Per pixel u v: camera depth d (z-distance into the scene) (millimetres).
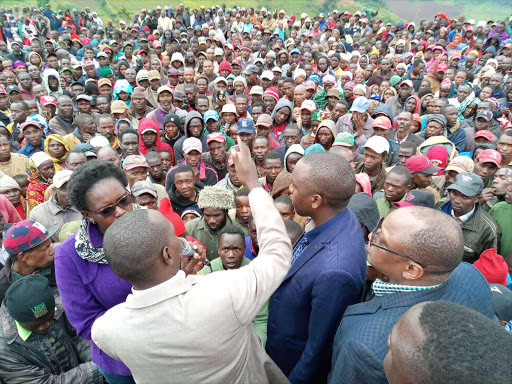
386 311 1194
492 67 8633
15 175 4145
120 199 1364
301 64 9516
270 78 8305
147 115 6004
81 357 1990
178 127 5379
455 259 1097
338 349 1312
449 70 8516
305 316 1605
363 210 2223
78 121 5238
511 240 2838
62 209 3070
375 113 5480
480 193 2742
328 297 1420
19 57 9961
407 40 13453
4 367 1699
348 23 15875
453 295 1188
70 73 8617
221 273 1056
